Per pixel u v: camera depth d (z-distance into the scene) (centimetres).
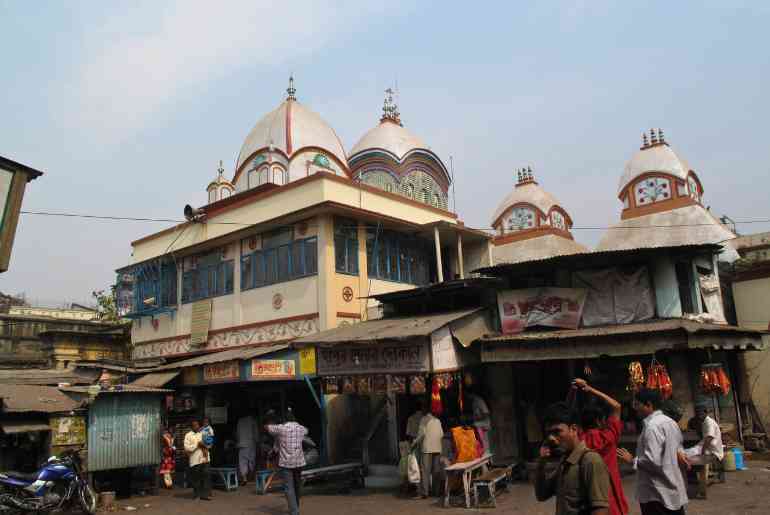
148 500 1203
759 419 1485
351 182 1684
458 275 1798
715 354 1327
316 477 1238
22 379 1505
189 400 1577
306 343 1215
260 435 1512
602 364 1269
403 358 1102
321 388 1352
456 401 1314
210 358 1545
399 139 2333
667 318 1173
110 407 1207
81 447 1149
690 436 1123
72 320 2770
